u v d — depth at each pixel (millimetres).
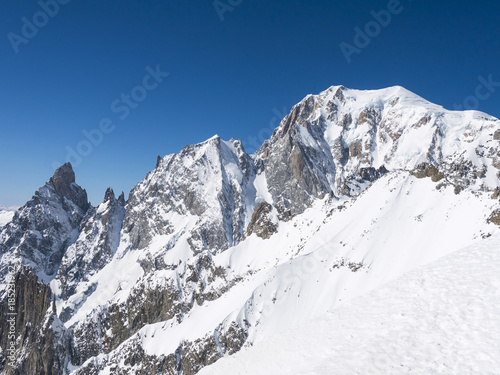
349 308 33312
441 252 130500
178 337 172000
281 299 152875
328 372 24094
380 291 33844
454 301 26688
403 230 154875
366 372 22609
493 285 26719
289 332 34688
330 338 29359
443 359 21469
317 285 153375
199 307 196750
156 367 166000
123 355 182750
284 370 28156
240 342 144500
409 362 22312
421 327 25375
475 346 21484
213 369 35938
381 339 25766
